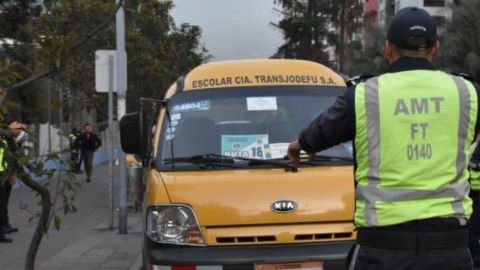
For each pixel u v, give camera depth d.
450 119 3.46
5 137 5.11
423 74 3.53
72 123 32.12
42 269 9.28
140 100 7.05
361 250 3.49
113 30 19.56
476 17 30.55
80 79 10.88
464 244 3.46
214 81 7.18
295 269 5.82
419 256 3.38
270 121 6.80
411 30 3.53
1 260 9.87
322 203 5.94
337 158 6.50
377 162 3.45
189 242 5.90
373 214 3.43
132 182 15.23
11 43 19.64
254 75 7.19
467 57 29.69
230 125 6.78
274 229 5.89
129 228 12.94
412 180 3.41
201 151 6.62
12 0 19.33
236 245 5.88
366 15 49.69
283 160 6.44
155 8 23.84
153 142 6.98
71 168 5.60
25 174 5.16
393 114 3.45
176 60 25.88
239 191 6.00
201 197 5.97
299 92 7.02
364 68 35.53
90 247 10.92
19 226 13.25
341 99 3.56
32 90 20.09
